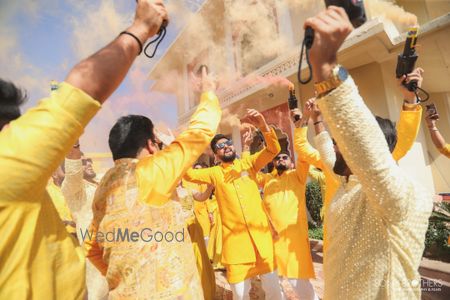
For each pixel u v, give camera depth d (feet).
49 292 2.31
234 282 9.34
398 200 3.26
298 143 8.57
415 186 3.62
